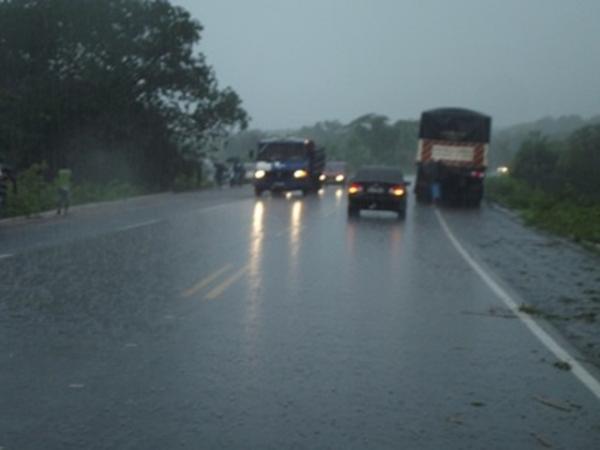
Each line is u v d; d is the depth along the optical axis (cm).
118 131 4653
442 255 1975
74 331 1024
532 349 990
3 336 989
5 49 4612
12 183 3066
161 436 651
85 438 642
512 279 1612
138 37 4856
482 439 661
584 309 1287
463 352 964
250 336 1020
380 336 1041
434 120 4141
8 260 1684
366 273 1616
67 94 4462
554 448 645
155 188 5156
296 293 1354
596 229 2398
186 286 1393
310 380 824
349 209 3241
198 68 5044
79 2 4609
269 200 4275
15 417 689
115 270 1566
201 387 790
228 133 5309
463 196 4203
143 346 952
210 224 2691
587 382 842
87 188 3897
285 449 629
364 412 725
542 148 5416
